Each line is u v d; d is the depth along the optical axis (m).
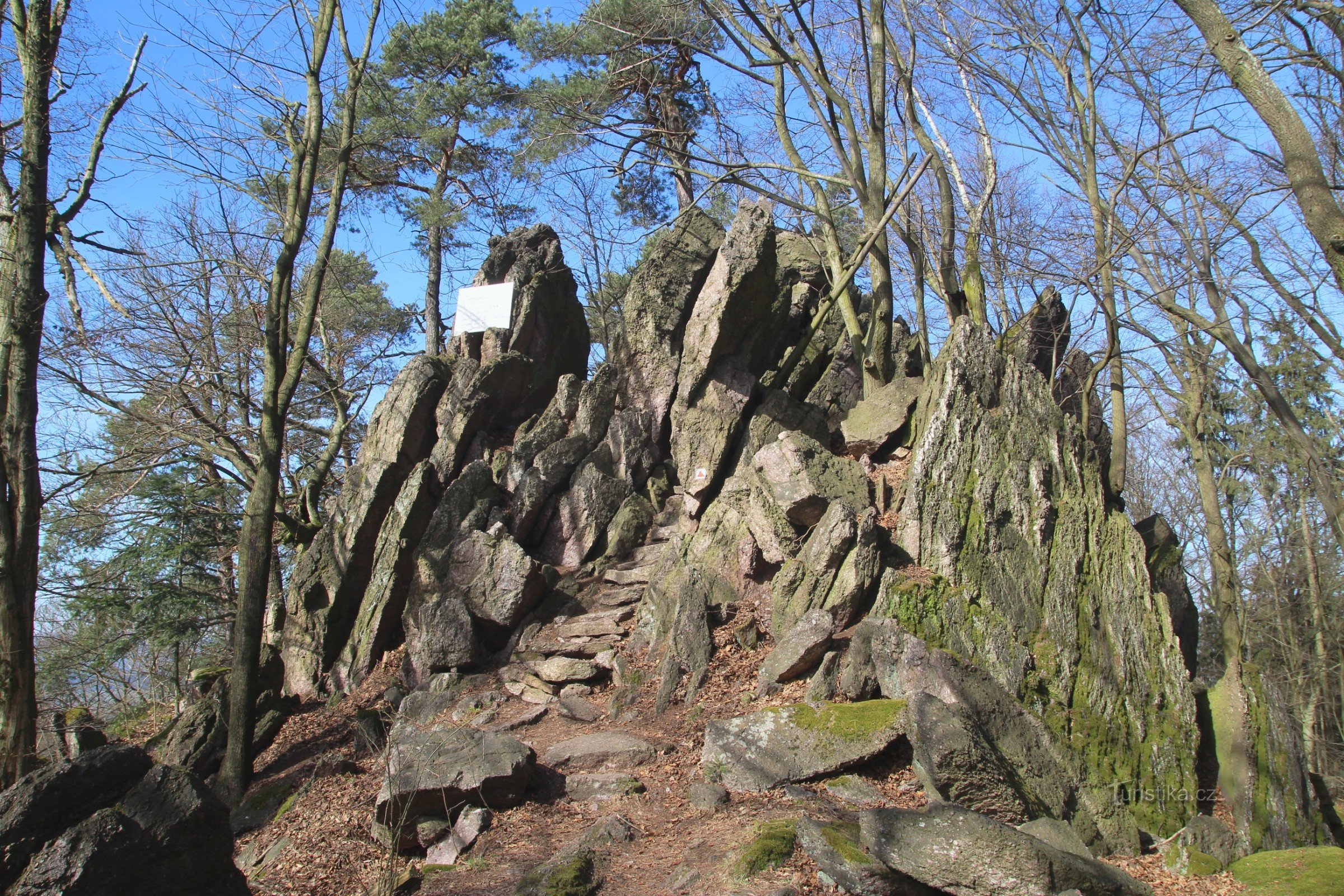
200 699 13.43
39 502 11.16
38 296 11.20
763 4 17.06
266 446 12.33
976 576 10.92
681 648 11.13
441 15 24.20
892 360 15.47
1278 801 10.17
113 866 5.25
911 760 9.00
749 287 14.04
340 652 14.08
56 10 11.78
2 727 10.55
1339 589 24.80
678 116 22.47
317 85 13.21
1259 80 6.48
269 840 9.82
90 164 12.09
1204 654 26.45
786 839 7.69
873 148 15.93
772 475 12.27
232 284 16.45
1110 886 7.02
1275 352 21.92
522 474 14.48
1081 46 13.95
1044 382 12.34
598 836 8.40
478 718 11.33
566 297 17.25
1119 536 11.71
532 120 19.06
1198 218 13.12
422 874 8.24
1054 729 9.95
